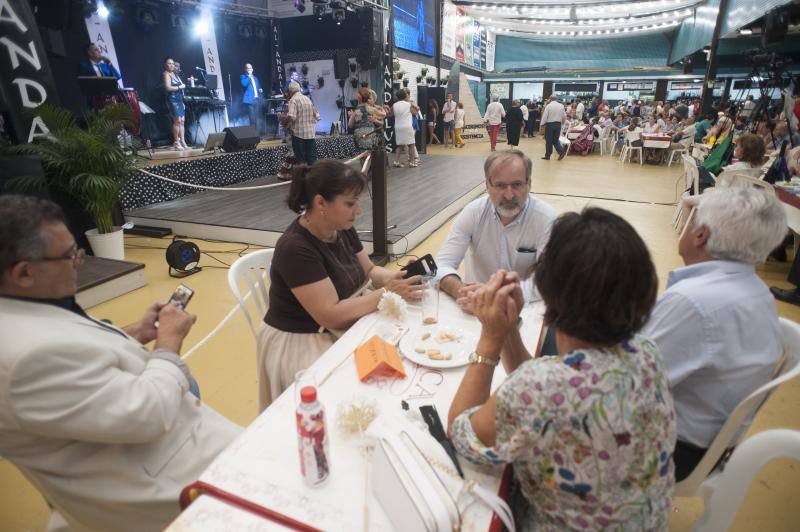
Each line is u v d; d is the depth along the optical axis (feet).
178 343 3.98
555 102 33.53
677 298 3.64
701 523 3.72
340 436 3.20
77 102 24.90
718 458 3.77
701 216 3.83
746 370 3.61
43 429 2.96
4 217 3.13
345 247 6.07
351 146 32.32
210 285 11.56
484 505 2.59
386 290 5.39
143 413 3.24
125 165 13.08
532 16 55.21
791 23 24.89
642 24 57.00
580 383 2.24
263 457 3.01
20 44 11.97
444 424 3.35
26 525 5.18
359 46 36.04
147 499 3.42
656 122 35.94
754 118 23.94
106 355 3.27
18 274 3.17
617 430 2.23
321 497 2.70
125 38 27.78
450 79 50.85
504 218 6.54
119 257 13.05
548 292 2.35
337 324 5.15
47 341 2.95
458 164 29.71
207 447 3.92
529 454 2.40
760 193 3.63
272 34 37.32
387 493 2.53
